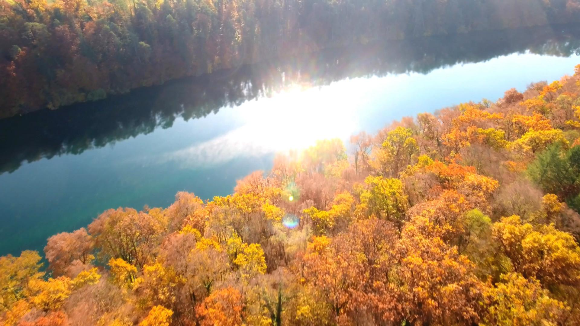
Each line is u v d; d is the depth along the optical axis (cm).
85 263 5228
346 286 2962
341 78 15612
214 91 14312
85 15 13212
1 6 11381
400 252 3105
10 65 11125
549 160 4138
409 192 4719
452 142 6656
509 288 2486
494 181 4288
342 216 4538
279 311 2922
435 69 15912
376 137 8406
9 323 3412
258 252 3731
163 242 4928
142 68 14088
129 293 3762
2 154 9688
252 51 17550
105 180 8444
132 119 11869
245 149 9481
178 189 7919
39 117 11575
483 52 18475
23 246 6494
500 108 9094
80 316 3275
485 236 3291
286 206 5531
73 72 12231
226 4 17225
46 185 8306
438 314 2458
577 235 3272
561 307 2291
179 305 3394
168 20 14812
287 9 19038
